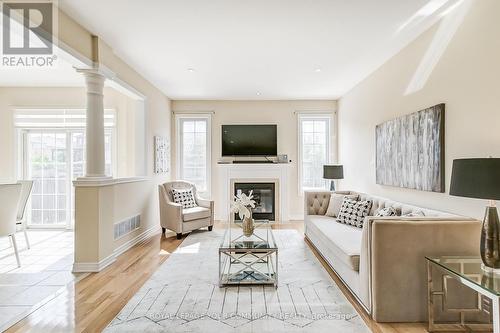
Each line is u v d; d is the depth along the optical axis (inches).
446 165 111.3
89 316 92.7
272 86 214.7
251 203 137.0
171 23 119.1
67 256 155.7
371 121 183.5
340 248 115.6
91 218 133.1
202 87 217.0
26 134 223.6
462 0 102.0
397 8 108.0
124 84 161.3
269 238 140.3
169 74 185.2
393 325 87.8
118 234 157.9
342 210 165.3
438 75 116.2
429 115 119.3
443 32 113.3
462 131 102.8
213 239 191.0
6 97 219.6
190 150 259.8
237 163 249.8
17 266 139.6
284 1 103.3
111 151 218.7
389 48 145.3
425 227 89.3
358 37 132.6
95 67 131.0
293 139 257.3
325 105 257.6
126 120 219.1
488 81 91.2
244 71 179.9
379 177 168.2
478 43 95.1
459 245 89.5
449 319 88.4
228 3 104.3
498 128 87.9
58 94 220.7
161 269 135.3
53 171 223.0
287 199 249.8
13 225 138.4
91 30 125.3
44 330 84.9
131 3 104.0
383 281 89.4
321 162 260.2
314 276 126.6
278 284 118.0
